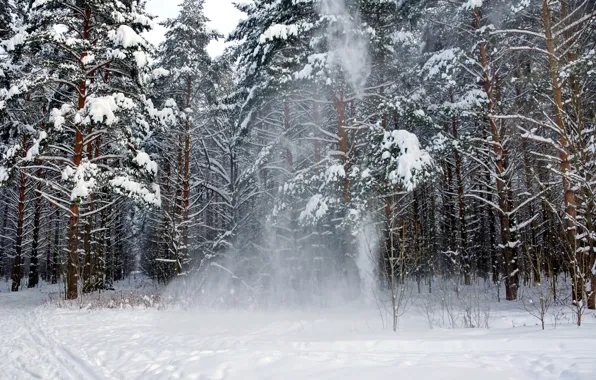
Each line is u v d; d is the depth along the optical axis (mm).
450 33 16078
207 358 5445
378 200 12586
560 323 7688
